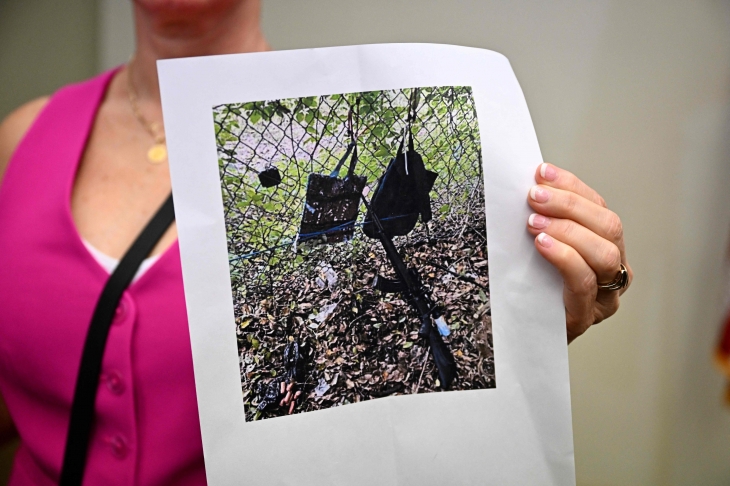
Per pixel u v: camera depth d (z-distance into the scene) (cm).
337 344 36
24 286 42
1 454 83
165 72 34
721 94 79
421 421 37
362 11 82
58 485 43
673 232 84
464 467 37
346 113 36
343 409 36
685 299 86
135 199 44
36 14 86
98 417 41
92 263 41
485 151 37
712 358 86
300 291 36
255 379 35
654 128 82
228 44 44
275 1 83
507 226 37
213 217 35
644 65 80
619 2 79
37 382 43
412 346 37
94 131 47
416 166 37
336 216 36
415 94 36
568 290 40
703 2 77
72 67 87
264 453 35
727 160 80
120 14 86
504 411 37
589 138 83
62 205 42
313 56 35
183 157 34
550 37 80
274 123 35
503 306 37
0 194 46
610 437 92
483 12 80
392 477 37
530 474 37
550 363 37
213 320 35
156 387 40
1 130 52
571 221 37
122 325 39
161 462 41
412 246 37
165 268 39
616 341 90
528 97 82
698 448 89
